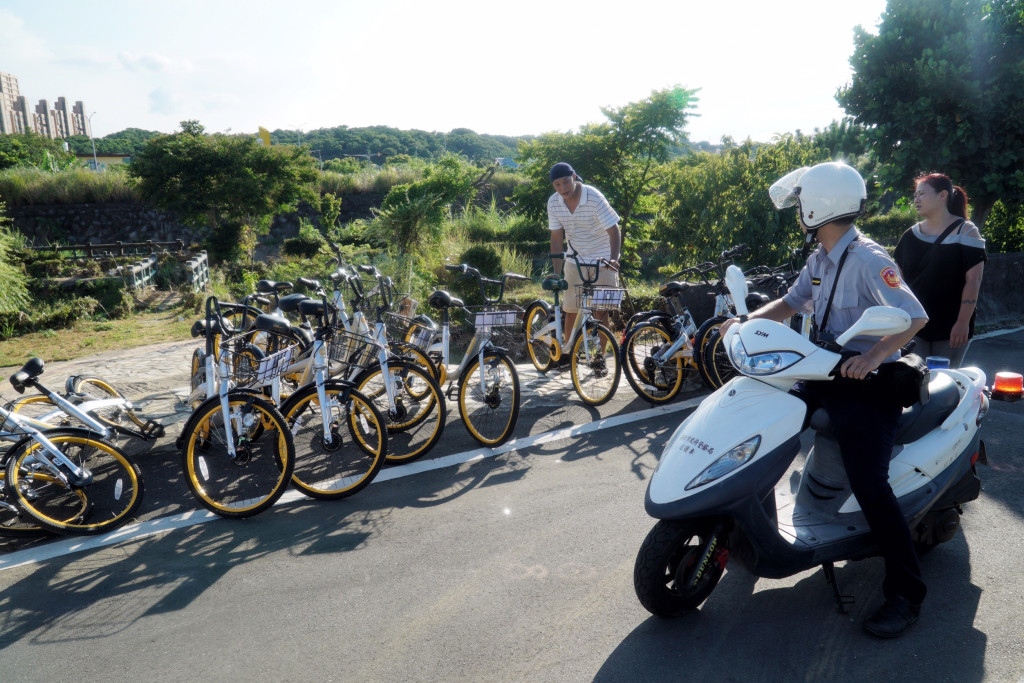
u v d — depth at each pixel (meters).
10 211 28.58
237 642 2.89
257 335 5.97
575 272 6.62
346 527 3.87
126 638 2.94
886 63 9.52
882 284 2.64
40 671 2.75
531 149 18.78
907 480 2.94
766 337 2.69
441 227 15.98
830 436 2.93
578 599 3.10
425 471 4.59
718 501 2.60
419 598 3.17
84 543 3.75
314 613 3.08
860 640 2.74
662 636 2.82
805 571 3.26
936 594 3.01
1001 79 8.88
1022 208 10.84
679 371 5.81
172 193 23.36
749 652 2.70
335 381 4.34
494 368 4.90
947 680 2.49
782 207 3.07
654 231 13.78
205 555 3.60
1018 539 3.45
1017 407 5.55
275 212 25.42
